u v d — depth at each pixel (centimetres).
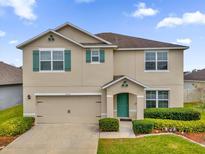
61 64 1855
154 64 2038
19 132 1508
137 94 1784
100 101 1877
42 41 1842
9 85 2825
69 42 1845
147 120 1581
